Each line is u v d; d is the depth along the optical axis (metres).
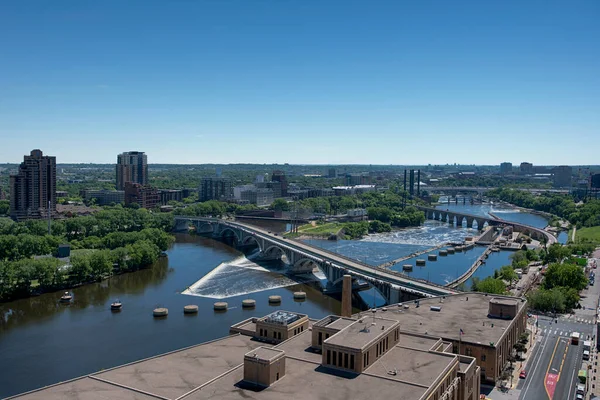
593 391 169.50
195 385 135.75
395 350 151.50
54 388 132.75
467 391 150.00
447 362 141.62
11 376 195.88
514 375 183.88
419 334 169.38
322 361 140.12
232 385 128.25
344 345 136.62
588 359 197.75
